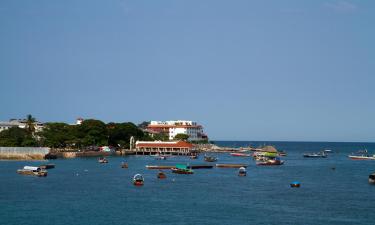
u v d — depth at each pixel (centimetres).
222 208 11575
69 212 10788
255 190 14925
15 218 10131
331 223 10231
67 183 15888
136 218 10288
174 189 14800
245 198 13188
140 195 13362
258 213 11069
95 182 16275
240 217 10594
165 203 12119
